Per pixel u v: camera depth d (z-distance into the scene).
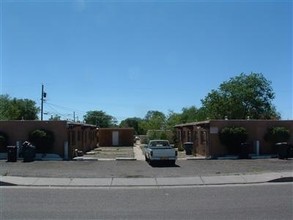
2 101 81.50
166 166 28.41
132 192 17.00
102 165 29.31
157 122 81.44
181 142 54.47
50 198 15.30
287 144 33.41
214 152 36.47
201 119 66.94
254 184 19.34
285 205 13.27
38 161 32.72
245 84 65.56
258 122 37.28
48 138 36.16
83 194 16.41
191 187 18.56
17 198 15.31
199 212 12.20
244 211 12.28
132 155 42.53
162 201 14.42
